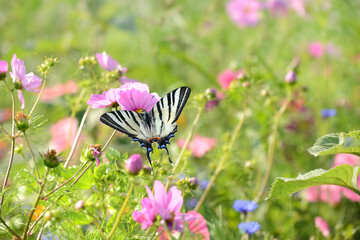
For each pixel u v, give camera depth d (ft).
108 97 3.54
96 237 3.54
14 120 3.48
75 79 4.58
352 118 5.04
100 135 4.60
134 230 3.60
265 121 4.69
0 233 3.55
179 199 3.41
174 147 4.43
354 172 3.63
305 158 4.69
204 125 4.92
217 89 5.18
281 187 3.66
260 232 4.10
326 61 5.93
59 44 5.45
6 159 4.33
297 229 4.22
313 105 5.20
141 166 3.38
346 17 6.17
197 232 3.62
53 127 4.48
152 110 3.57
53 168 3.50
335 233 4.20
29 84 3.58
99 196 3.48
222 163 4.17
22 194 3.63
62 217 3.49
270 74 4.87
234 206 4.11
